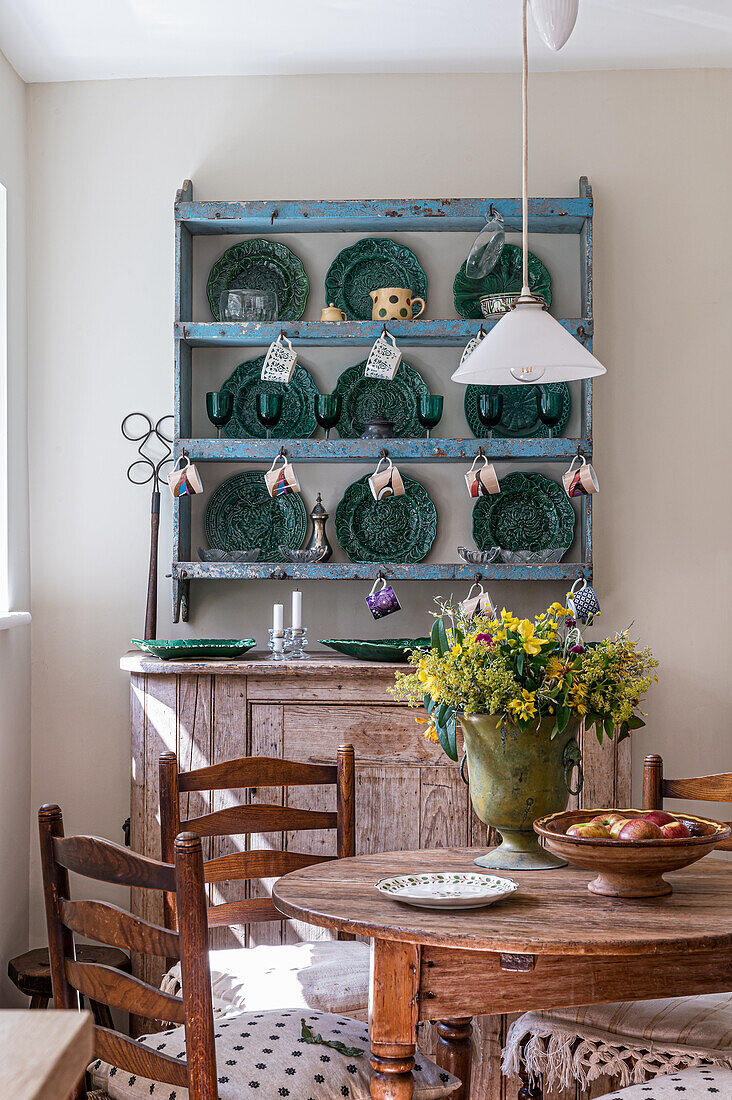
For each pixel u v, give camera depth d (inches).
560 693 70.4
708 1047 68.9
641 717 120.6
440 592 123.0
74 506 124.0
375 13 110.2
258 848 106.9
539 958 58.8
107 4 107.7
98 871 57.5
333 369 124.6
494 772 72.5
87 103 125.2
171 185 124.9
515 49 118.5
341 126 124.5
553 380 90.0
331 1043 66.7
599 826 65.8
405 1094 58.3
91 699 123.0
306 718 107.5
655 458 122.3
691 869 73.8
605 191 123.5
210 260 125.2
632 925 59.0
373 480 116.0
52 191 125.0
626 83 123.9
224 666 106.9
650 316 122.7
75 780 122.5
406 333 116.5
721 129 123.5
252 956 84.9
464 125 124.1
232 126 125.0
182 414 119.0
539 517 122.5
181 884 53.7
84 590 123.6
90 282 124.6
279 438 120.8
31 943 121.3
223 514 124.2
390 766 106.6
